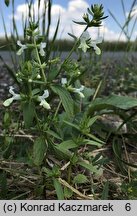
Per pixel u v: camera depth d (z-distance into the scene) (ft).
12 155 0.61
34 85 0.56
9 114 0.65
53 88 0.49
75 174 0.57
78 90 0.52
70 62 0.53
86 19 0.50
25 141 0.65
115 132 0.71
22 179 0.55
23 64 0.48
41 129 0.49
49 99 0.61
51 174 0.48
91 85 0.91
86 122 0.49
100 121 0.75
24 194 0.50
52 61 0.53
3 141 0.59
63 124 0.60
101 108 0.66
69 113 0.49
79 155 0.58
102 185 0.56
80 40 0.51
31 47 0.50
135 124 0.77
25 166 0.58
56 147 0.49
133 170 0.62
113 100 0.66
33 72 0.48
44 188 0.50
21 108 0.47
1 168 0.55
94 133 0.73
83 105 0.73
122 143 0.71
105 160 0.58
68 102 0.49
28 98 0.47
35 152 0.48
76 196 0.51
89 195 0.53
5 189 0.51
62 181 0.49
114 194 0.54
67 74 0.52
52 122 0.53
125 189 0.52
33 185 0.53
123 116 0.72
